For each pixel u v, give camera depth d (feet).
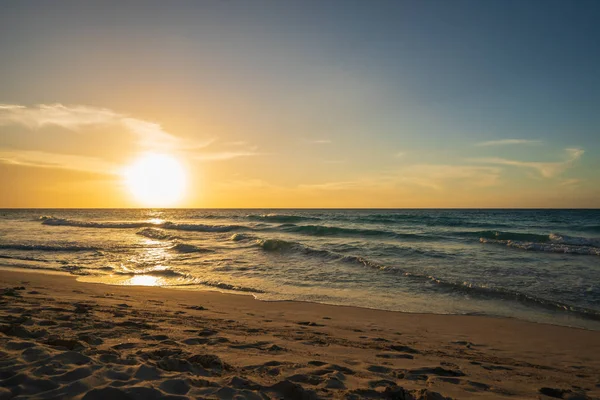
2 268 46.06
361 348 18.08
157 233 90.74
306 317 25.75
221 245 68.39
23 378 9.67
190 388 9.90
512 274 39.99
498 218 163.22
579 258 50.62
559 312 27.53
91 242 74.69
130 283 37.65
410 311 27.89
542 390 13.16
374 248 59.93
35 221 163.53
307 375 12.62
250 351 15.88
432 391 11.50
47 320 18.65
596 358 18.65
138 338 16.63
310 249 55.83
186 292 33.50
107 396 8.91
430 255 53.26
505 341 21.31
